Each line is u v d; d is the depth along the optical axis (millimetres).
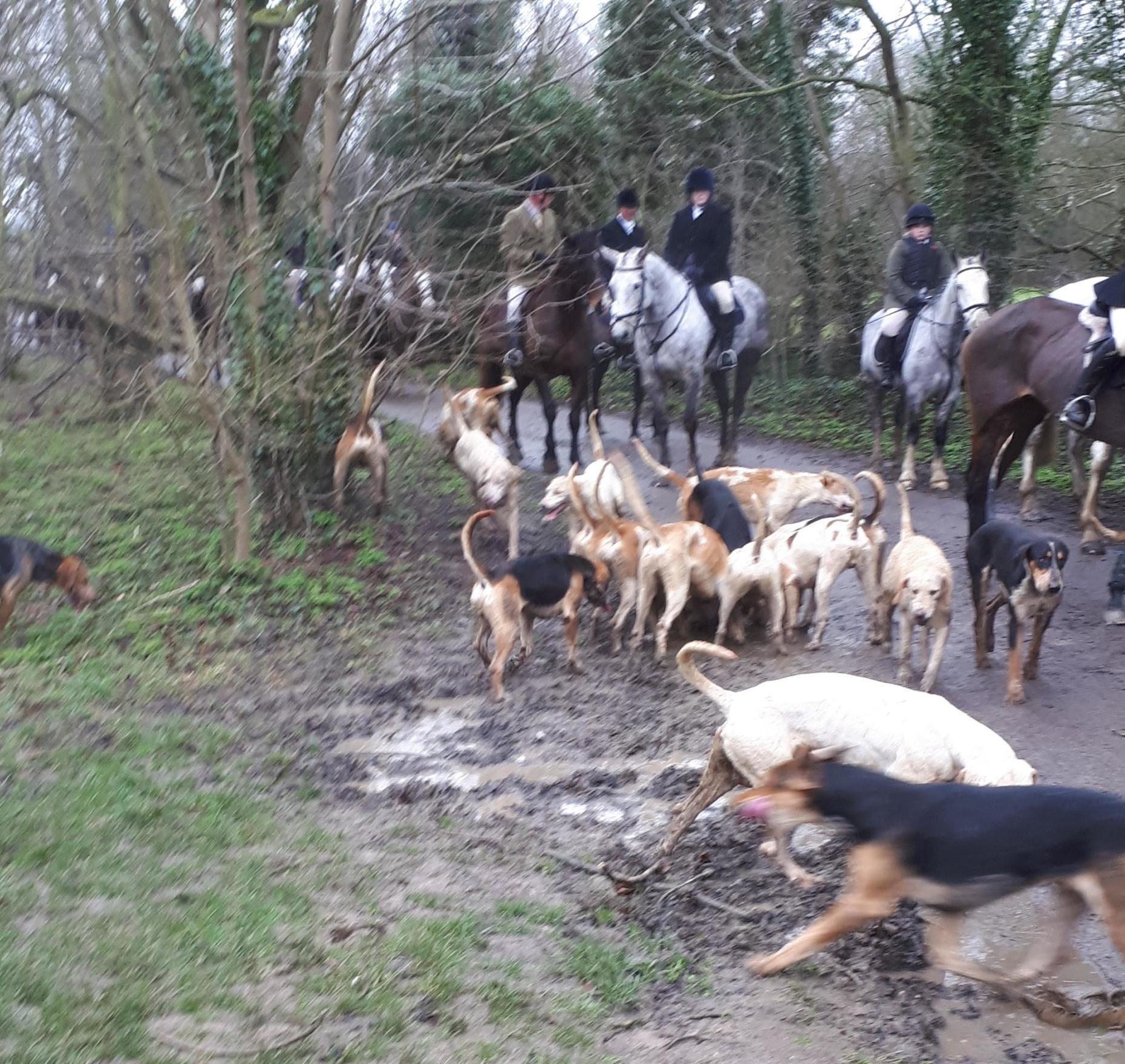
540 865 5582
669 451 15477
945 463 14984
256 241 10156
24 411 13930
